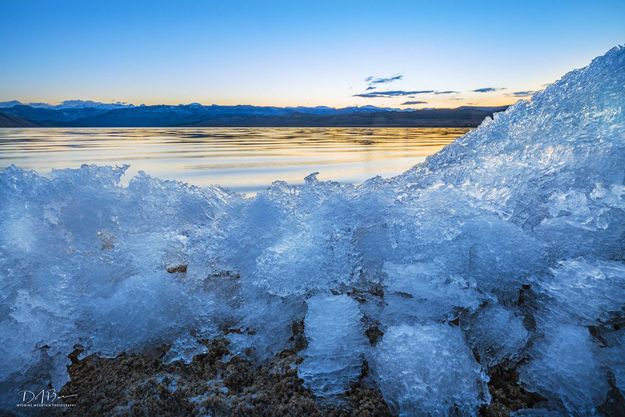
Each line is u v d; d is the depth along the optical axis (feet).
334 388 5.23
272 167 50.06
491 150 9.62
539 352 5.37
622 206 6.45
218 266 7.65
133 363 5.92
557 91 9.26
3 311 6.02
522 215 7.31
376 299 6.72
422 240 7.02
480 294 6.09
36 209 7.78
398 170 46.24
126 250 7.63
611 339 5.24
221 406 5.05
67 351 6.03
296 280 6.91
